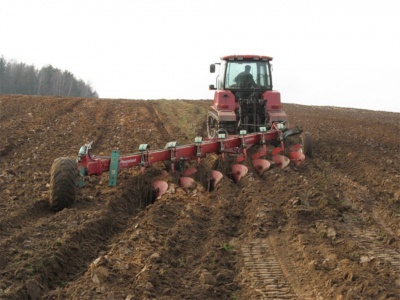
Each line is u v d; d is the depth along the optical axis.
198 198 9.32
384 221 8.21
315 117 24.62
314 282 5.75
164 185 9.59
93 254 6.71
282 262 6.48
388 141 16.44
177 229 7.32
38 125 18.72
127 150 14.37
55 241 6.59
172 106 27.14
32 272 5.68
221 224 7.79
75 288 5.45
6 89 84.62
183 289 5.54
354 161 12.52
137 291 5.32
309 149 12.54
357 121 23.05
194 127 19.80
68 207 8.48
